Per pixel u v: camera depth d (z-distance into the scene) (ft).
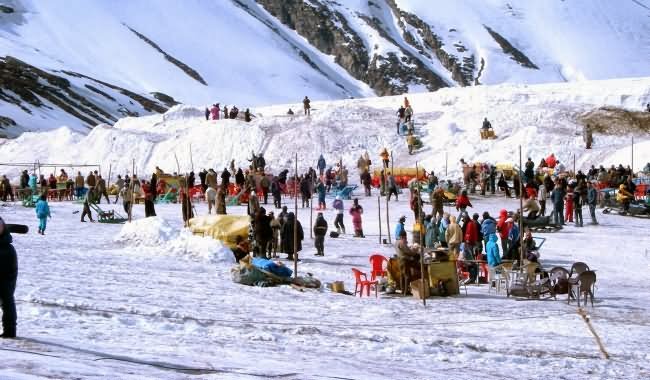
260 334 46.19
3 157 248.32
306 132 214.28
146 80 588.50
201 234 90.99
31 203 150.71
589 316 61.26
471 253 83.71
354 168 198.29
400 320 56.24
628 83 236.22
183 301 57.41
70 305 51.01
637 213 132.67
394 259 71.51
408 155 200.13
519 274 72.95
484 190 157.07
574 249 102.47
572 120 207.41
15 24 620.49
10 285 37.93
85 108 450.30
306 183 144.46
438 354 44.88
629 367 44.19
